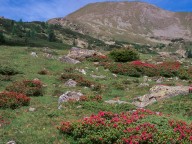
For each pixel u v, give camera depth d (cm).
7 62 4206
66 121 1855
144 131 1522
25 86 3008
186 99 2570
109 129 1583
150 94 2753
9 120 1948
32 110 2228
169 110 2356
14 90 2842
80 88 3206
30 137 1638
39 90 2859
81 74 4012
